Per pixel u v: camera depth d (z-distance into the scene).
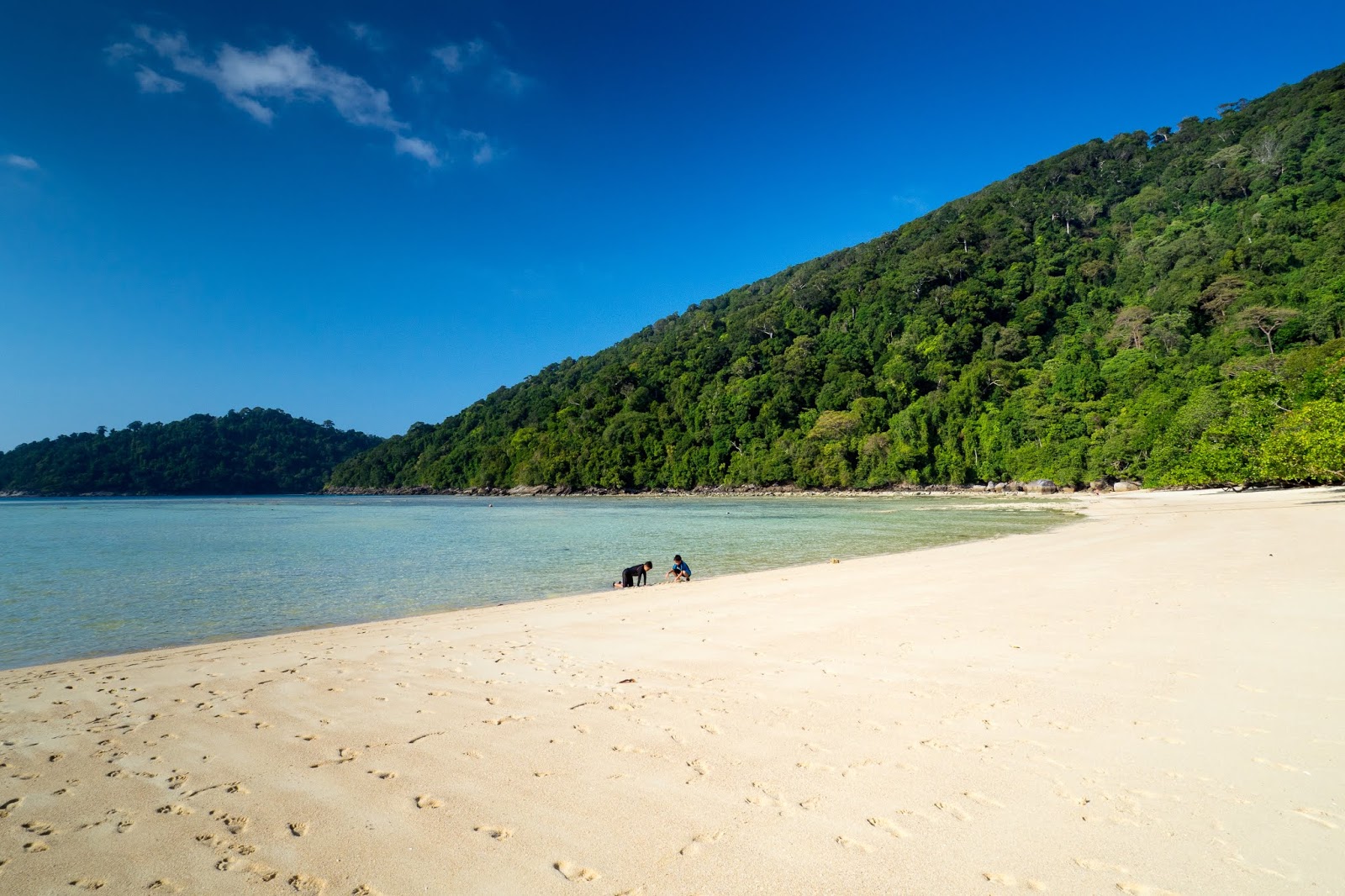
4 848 4.05
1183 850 3.63
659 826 4.12
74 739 6.06
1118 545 20.17
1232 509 32.69
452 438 181.12
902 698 6.39
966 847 3.75
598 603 13.95
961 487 87.44
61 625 13.68
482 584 18.97
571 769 5.03
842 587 14.15
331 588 18.53
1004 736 5.36
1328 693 5.95
